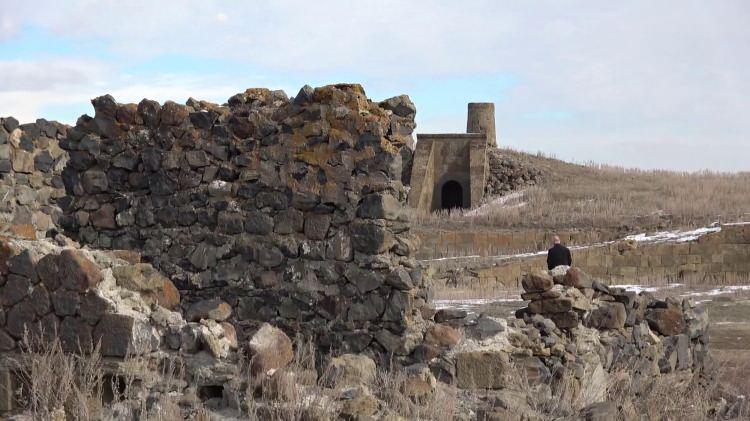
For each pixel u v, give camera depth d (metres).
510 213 35.91
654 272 29.62
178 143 10.48
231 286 10.01
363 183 9.57
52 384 6.72
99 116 10.89
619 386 10.09
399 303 9.29
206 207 10.26
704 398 10.60
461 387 8.80
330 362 8.13
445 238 32.25
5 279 7.15
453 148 43.19
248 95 10.65
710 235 30.03
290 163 9.88
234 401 7.02
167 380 6.99
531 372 9.23
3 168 15.32
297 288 9.70
